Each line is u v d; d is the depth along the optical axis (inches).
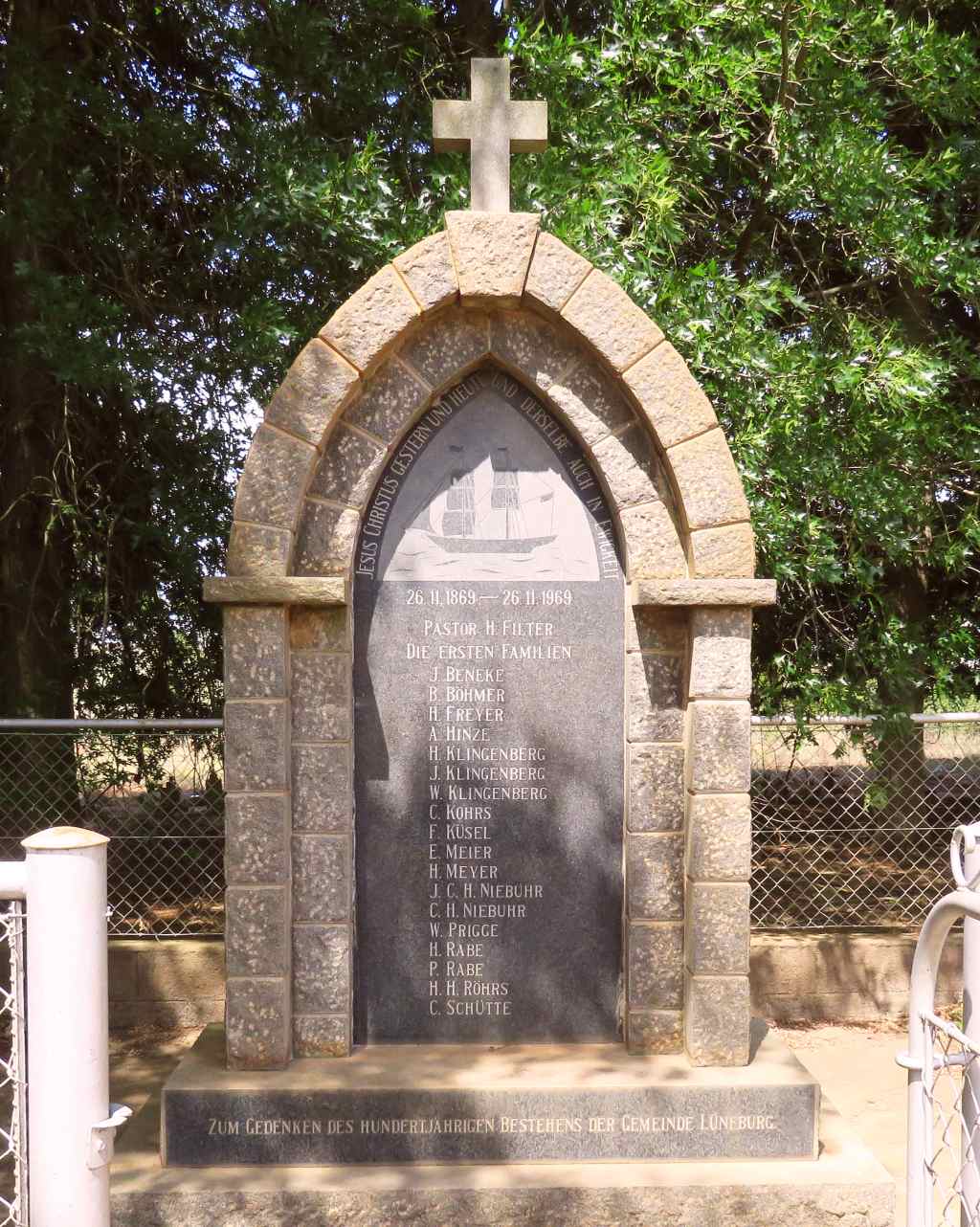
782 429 222.5
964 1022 110.1
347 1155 140.4
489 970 155.6
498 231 148.8
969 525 253.0
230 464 261.4
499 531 156.7
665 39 230.4
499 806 155.9
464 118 153.6
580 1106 141.4
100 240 246.8
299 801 151.2
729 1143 142.1
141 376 231.9
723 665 148.3
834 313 252.1
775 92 255.6
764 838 244.2
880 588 274.2
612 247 215.0
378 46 263.0
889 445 236.2
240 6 250.2
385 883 155.2
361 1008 154.7
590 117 228.8
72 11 261.3
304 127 244.1
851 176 229.6
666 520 153.2
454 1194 134.6
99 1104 87.0
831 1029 220.8
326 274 247.3
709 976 148.0
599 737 156.6
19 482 259.3
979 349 284.0
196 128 247.1
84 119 245.3
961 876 114.0
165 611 278.2
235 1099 139.9
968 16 278.5
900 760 241.1
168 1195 133.5
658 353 149.1
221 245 230.4
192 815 237.9
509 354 153.9
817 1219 136.5
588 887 156.2
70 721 213.6
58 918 85.4
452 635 156.0
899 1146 172.2
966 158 253.9
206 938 226.4
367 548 155.8
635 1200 135.6
